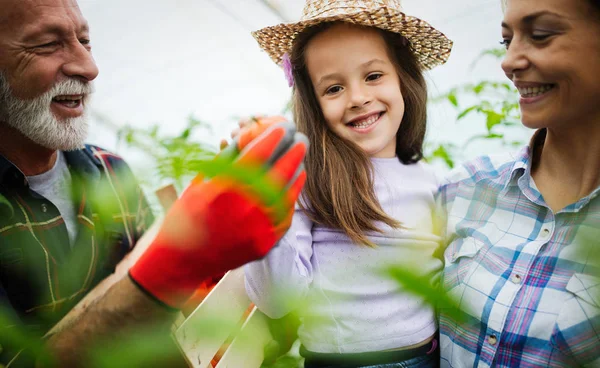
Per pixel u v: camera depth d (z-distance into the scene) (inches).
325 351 52.9
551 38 38.0
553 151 46.6
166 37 113.0
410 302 53.0
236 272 50.6
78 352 31.3
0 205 43.9
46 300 46.0
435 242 56.4
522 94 41.7
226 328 19.8
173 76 114.6
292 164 28.4
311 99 59.0
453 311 15.7
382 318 52.1
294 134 29.7
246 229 27.9
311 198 55.1
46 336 36.2
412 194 58.0
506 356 43.4
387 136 56.9
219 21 111.7
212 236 28.2
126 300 31.2
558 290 41.6
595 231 41.4
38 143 48.3
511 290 44.1
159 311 31.3
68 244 48.7
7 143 48.5
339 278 53.2
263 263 46.8
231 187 27.2
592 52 37.2
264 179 27.6
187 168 25.7
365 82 55.7
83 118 50.5
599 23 36.5
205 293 48.9
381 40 57.1
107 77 110.7
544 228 45.3
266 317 54.6
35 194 47.6
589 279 39.8
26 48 45.2
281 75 116.6
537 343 41.8
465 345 46.9
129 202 54.9
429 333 53.6
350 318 52.2
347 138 56.0
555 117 40.4
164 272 30.4
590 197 42.3
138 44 111.5
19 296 44.9
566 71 38.1
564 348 40.0
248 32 113.1
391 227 54.1
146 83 113.0
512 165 51.3
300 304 26.4
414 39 61.0
